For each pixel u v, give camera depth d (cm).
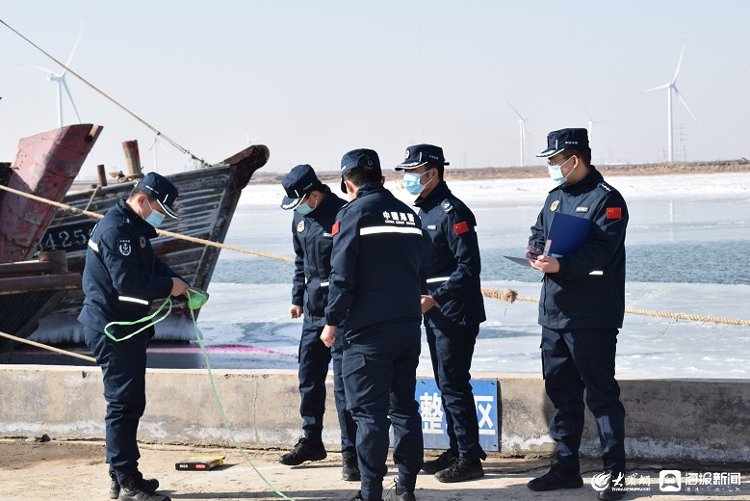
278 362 1257
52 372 716
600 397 530
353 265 505
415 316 516
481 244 2952
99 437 707
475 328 579
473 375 645
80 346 1509
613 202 525
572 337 529
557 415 551
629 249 2644
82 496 565
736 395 575
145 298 542
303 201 595
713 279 1952
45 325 1496
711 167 15488
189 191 1484
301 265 650
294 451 630
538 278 2056
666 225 3594
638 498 521
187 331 1483
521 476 581
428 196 584
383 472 508
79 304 1503
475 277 566
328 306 507
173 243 1490
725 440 578
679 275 2038
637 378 605
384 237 508
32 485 592
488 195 9069
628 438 599
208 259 1521
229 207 1535
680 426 587
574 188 541
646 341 1286
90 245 548
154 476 611
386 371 509
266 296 1961
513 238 3158
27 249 1277
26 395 722
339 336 577
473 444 577
